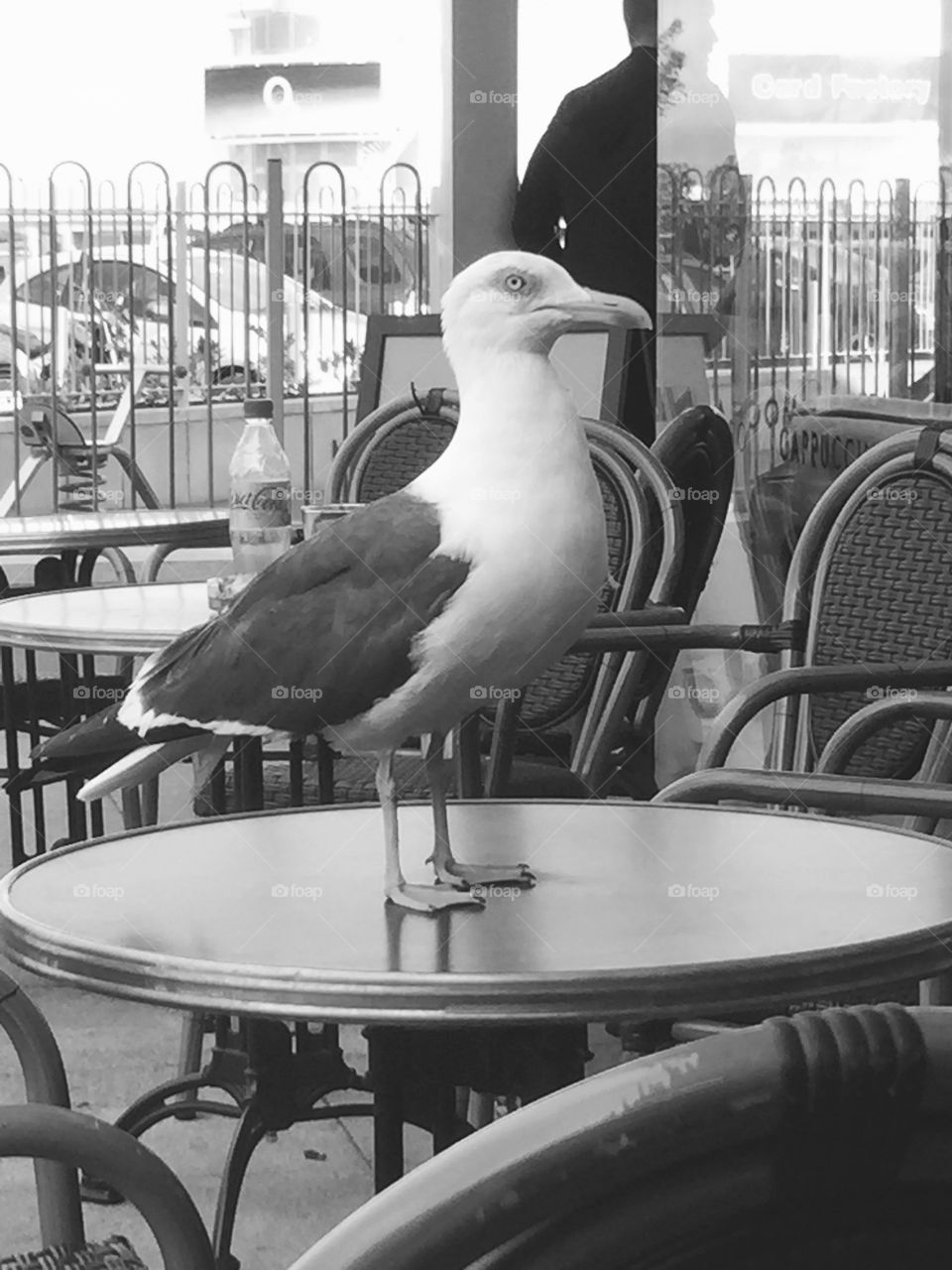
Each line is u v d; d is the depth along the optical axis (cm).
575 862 216
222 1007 169
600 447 440
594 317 189
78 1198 185
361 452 517
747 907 193
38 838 505
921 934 181
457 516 187
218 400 1487
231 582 365
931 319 515
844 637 361
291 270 1355
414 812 250
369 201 1345
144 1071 408
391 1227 64
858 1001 242
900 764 347
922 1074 67
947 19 515
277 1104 302
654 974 166
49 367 1465
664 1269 68
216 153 2664
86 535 542
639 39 610
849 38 512
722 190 522
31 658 500
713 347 526
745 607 523
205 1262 153
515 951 176
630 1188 66
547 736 440
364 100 2709
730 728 309
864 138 516
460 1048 218
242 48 2709
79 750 205
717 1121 67
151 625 358
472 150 976
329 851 223
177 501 1494
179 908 195
